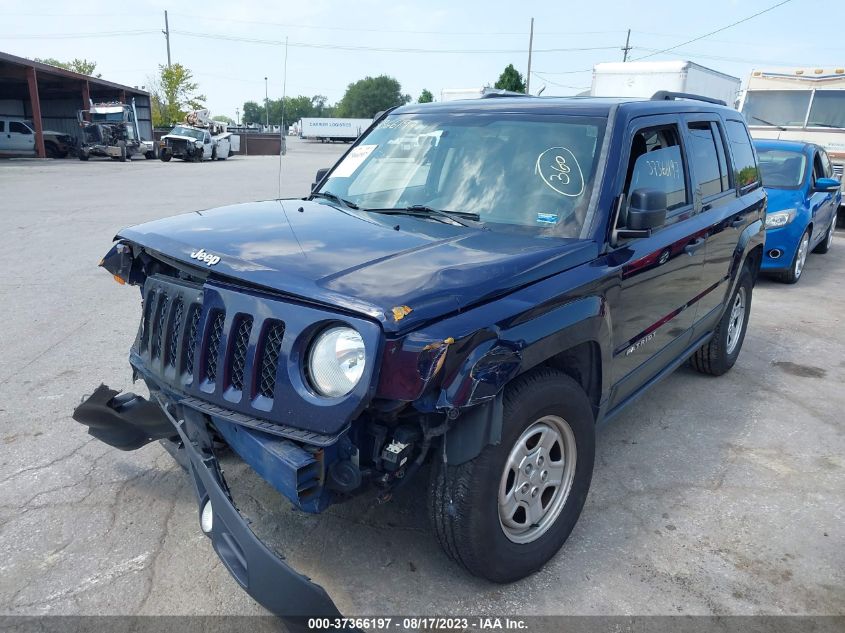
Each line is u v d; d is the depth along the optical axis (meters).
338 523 3.31
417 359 2.28
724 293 5.02
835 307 8.13
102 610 2.74
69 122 44.62
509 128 3.72
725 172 4.91
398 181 3.84
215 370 2.66
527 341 2.60
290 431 2.39
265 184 21.08
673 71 14.65
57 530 3.25
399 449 2.45
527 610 2.82
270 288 2.50
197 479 2.74
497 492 2.68
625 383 3.68
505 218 3.35
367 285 2.43
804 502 3.75
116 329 6.29
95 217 13.07
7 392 4.79
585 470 3.16
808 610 2.89
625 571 3.10
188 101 57.97
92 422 3.52
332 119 73.94
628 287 3.38
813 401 5.19
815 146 10.41
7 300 7.20
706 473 4.04
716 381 5.56
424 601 2.84
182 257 2.81
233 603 2.80
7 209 13.93
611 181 3.32
